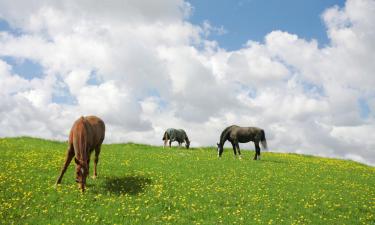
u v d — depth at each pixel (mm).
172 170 19203
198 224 11211
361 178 22750
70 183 14469
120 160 21547
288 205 14305
